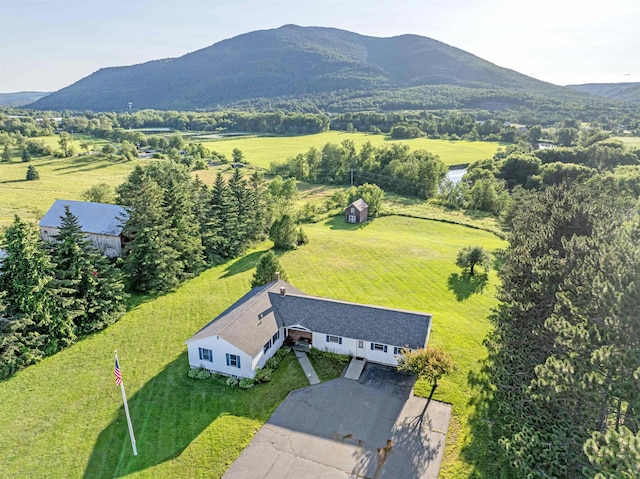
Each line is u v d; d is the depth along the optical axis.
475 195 79.50
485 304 36.59
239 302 30.83
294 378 25.33
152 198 38.50
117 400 23.81
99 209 44.16
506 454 16.06
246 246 53.12
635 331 13.00
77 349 29.25
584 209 22.00
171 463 19.23
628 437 10.61
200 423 21.73
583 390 13.26
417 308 35.75
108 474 18.84
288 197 73.50
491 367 22.52
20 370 26.77
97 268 32.62
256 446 20.03
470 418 21.61
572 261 18.39
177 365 27.05
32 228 30.22
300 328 28.14
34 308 27.61
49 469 19.20
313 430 21.00
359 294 38.91
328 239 56.78
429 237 60.66
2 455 20.02
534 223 28.53
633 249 15.16
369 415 22.02
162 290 38.97
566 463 13.48
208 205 48.44
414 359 23.27
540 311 19.08
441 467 18.55
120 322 33.09
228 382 24.92
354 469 18.56
